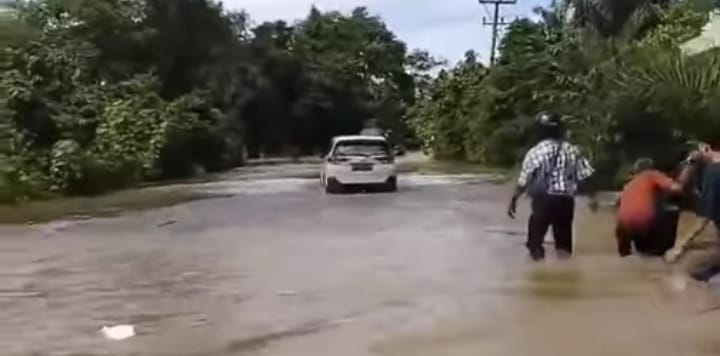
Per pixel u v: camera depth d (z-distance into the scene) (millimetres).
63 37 48750
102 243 17109
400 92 103188
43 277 13125
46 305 11016
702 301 10195
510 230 18172
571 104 30875
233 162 55875
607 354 7969
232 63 70438
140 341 9094
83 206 25984
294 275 12875
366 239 16938
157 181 40219
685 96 20438
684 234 14992
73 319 10195
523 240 16359
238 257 14859
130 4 58688
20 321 10125
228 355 8445
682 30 30672
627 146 23312
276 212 22797
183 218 21781
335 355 8305
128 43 56719
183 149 45188
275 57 77875
